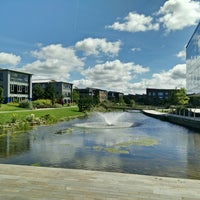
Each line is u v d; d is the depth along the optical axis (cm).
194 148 1332
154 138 1717
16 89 5594
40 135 1803
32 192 482
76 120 3312
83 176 592
